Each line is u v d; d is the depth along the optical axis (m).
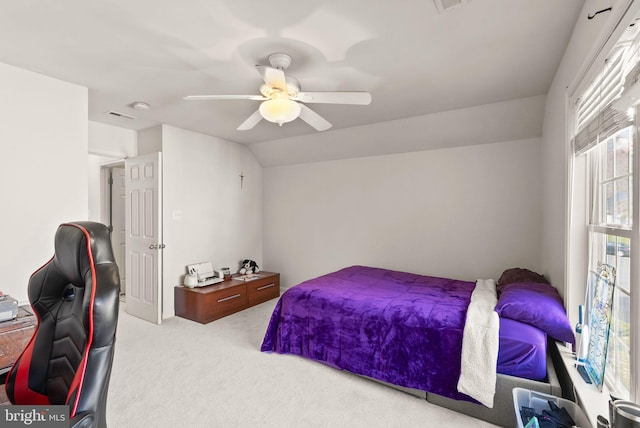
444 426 1.90
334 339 2.55
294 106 2.13
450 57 2.14
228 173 4.56
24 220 2.28
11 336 1.58
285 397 2.19
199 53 2.06
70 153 2.50
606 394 1.51
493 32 1.84
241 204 4.80
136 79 2.45
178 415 1.98
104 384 0.93
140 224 3.80
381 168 4.16
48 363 1.15
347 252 4.45
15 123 2.24
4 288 2.19
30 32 1.82
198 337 3.21
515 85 2.61
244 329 3.44
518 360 1.87
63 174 2.46
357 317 2.46
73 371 1.06
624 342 1.46
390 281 3.30
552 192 2.57
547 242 2.81
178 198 3.86
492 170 3.49
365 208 4.29
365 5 1.59
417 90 2.71
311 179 4.73
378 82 2.54
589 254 1.87
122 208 4.96
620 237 1.48
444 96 2.85
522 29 1.81
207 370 2.55
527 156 3.31
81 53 2.06
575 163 1.95
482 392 1.87
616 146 1.56
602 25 1.36
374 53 2.07
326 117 3.45
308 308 2.73
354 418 1.97
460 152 3.66
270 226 5.15
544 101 2.86
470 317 2.09
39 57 2.11
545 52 2.07
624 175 1.46
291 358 2.77
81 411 0.88
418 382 2.14
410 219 3.97
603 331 1.54
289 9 1.62
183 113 3.29
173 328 3.45
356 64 2.23
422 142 3.74
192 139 4.03
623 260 1.48
